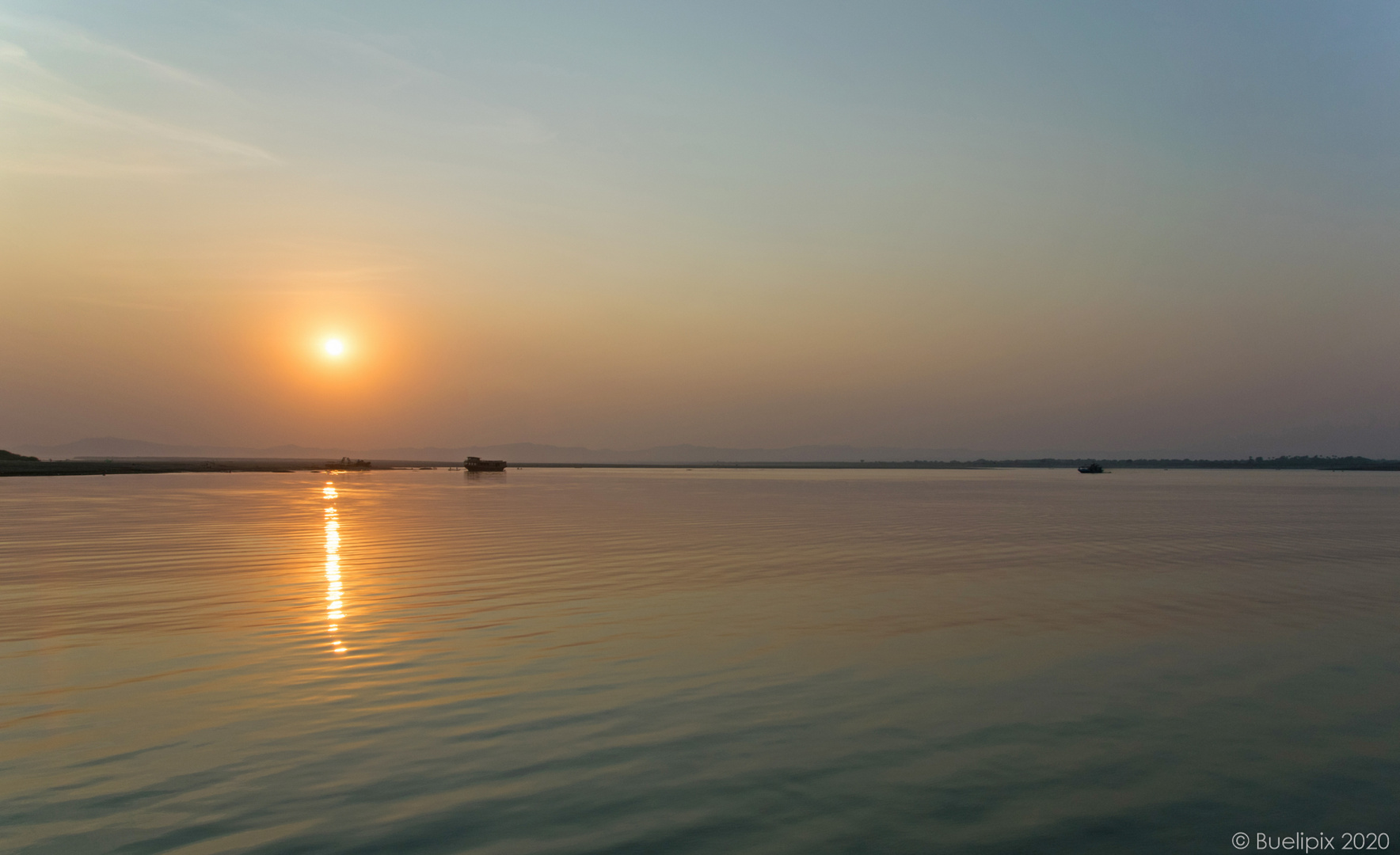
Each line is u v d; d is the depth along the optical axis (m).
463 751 11.96
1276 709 14.12
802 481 181.62
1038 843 9.48
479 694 14.67
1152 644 18.55
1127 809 10.38
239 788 10.68
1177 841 9.62
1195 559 34.25
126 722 13.10
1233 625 20.72
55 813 9.95
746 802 10.40
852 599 24.12
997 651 17.92
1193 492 122.38
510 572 29.75
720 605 23.19
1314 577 29.02
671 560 33.31
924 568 30.86
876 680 15.65
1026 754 12.06
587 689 14.95
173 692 14.65
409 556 34.41
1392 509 73.75
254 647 17.95
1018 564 32.41
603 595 24.81
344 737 12.48
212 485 118.50
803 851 9.22
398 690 14.80
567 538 42.25
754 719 13.45
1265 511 69.38
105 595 24.56
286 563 31.92
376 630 19.67
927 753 12.06
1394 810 10.46
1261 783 11.20
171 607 22.53
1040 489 129.88
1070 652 17.81
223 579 27.73
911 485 149.12
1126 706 14.22
